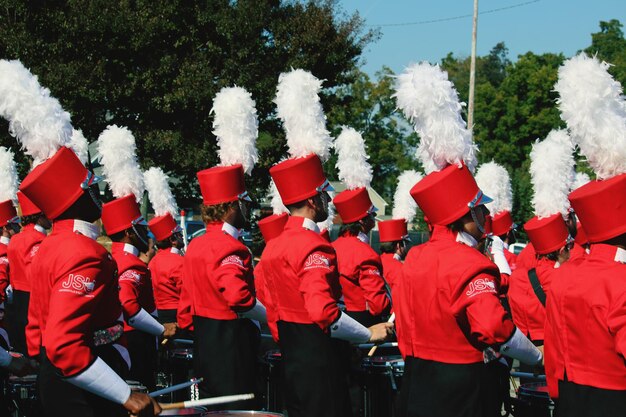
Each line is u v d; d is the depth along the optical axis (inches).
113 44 767.1
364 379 232.2
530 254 313.9
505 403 198.7
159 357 314.3
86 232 152.7
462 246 160.6
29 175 154.4
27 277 294.4
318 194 205.0
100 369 141.7
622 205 141.4
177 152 782.5
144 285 262.4
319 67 834.8
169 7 785.6
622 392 139.0
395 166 2027.6
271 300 209.2
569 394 146.1
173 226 339.9
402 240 369.1
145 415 144.0
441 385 159.9
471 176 163.2
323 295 189.0
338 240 290.7
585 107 148.4
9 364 180.1
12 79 156.8
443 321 158.7
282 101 220.5
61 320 139.6
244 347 218.1
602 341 139.8
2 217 367.2
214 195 223.0
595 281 141.2
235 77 806.5
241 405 215.5
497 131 2117.4
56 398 147.0
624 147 144.3
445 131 162.2
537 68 2113.7
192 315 223.6
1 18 756.0
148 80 769.6
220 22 797.2
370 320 282.5
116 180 302.8
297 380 198.2
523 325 250.7
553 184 254.4
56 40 771.4
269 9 821.2
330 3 839.1
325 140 216.8
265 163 809.5
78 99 755.4
